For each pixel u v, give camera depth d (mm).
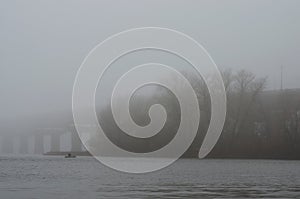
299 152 104000
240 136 105500
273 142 105625
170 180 46844
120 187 38219
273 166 77812
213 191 35219
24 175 54219
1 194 32281
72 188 37000
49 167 73938
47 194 32406
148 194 32719
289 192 34625
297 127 105062
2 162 94562
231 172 61156
